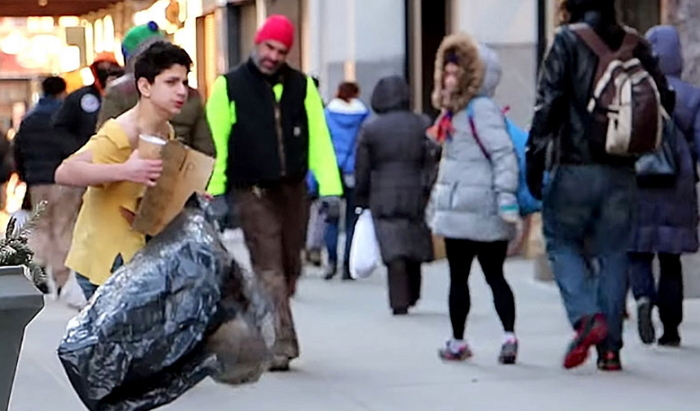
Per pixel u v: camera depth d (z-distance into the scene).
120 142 9.96
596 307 13.67
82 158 9.88
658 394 12.89
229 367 8.73
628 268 14.28
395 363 14.57
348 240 22.20
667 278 15.14
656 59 13.46
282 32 13.90
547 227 13.79
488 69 14.02
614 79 13.07
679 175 14.79
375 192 18.38
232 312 8.73
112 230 9.93
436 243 24.19
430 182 18.33
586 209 13.49
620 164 13.45
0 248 8.34
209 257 8.73
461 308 14.55
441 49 14.16
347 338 16.30
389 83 18.67
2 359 7.65
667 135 14.57
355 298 20.06
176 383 8.66
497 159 13.80
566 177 13.49
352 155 22.02
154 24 12.50
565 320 17.25
